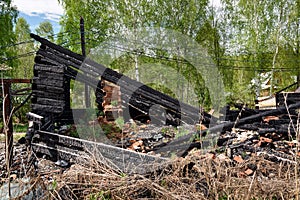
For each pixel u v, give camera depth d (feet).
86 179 7.38
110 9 35.94
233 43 44.98
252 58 46.24
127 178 7.20
